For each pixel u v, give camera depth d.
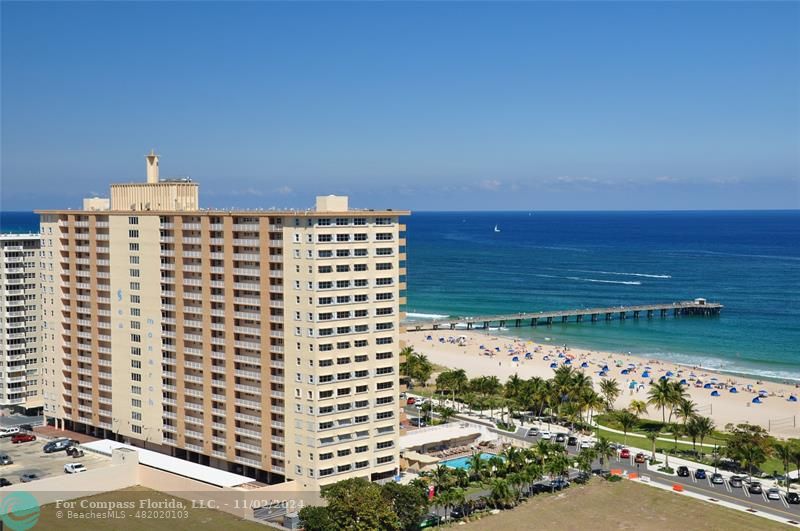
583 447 165.25
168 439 151.00
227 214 137.12
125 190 161.12
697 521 124.25
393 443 138.38
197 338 144.38
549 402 187.00
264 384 135.00
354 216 130.38
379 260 134.50
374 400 135.38
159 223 147.50
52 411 175.00
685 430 168.00
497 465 141.25
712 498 135.25
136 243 152.00
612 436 177.00
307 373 128.88
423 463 147.38
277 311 132.62
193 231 143.00
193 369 146.00
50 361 174.00
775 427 190.25
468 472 144.50
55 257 168.88
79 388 168.12
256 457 137.62
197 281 143.25
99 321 162.25
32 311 190.25
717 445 168.50
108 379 161.50
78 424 171.50
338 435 131.25
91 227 160.75
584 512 128.12
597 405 180.25
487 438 167.25
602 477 145.62
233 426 140.12
